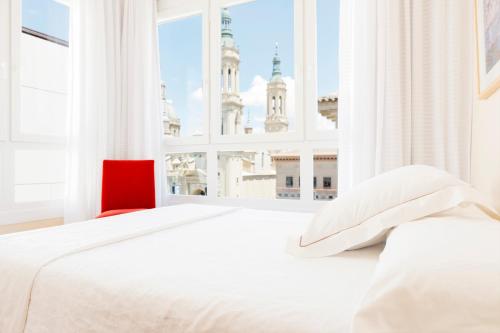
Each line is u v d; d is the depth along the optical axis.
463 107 2.06
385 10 2.27
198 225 1.54
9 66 2.49
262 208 2.94
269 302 0.67
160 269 0.88
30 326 0.85
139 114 3.26
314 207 2.73
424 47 2.21
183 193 3.51
